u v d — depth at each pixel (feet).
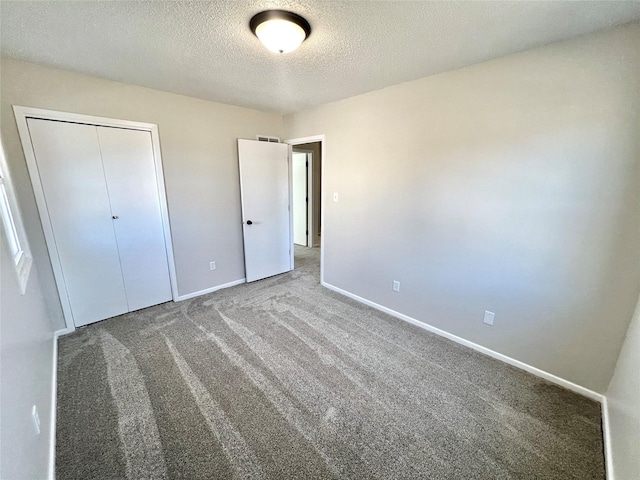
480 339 7.61
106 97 8.09
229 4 4.49
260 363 7.05
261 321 9.16
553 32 5.23
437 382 6.48
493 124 6.59
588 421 5.49
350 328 8.79
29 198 7.32
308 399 5.93
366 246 10.07
